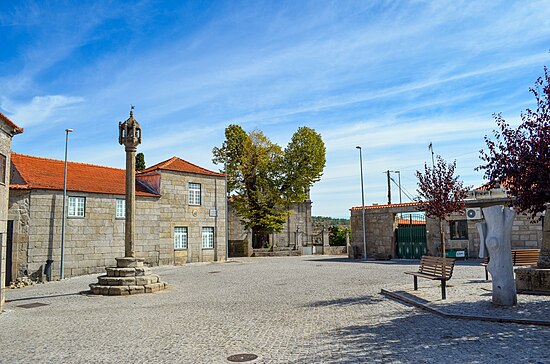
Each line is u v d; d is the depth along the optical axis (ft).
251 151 146.61
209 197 114.62
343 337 27.40
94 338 30.19
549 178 29.78
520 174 31.73
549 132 30.71
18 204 76.23
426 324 29.89
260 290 54.54
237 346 26.45
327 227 180.75
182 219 107.04
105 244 87.45
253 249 140.87
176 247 106.01
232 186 147.02
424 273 43.52
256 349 25.53
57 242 79.66
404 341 25.50
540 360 20.70
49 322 37.06
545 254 41.01
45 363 24.16
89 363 23.90
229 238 154.20
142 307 44.21
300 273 76.28
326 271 78.48
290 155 147.02
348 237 156.15
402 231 108.58
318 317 34.83
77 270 82.74
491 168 34.06
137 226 96.78
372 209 113.29
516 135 32.78
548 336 24.94
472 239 94.53
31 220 77.00
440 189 57.41
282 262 108.88
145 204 98.84
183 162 116.16
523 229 87.10
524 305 33.58
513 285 33.91
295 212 163.32
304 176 147.84
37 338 30.76
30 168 84.38
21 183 78.18
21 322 37.40
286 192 148.25
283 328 31.14
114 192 89.66
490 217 35.04
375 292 48.19
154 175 104.17
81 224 84.02
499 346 23.40
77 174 92.43
